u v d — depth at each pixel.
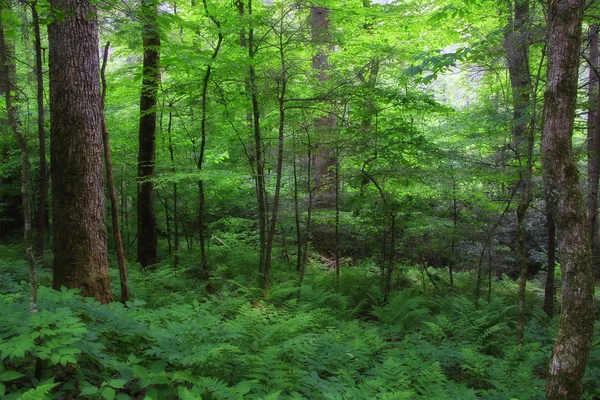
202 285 7.50
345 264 11.97
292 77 8.34
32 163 11.43
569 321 3.57
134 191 12.05
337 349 4.66
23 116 8.05
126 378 2.99
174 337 3.60
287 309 6.93
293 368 3.75
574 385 3.52
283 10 7.69
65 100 5.07
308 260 11.83
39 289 3.86
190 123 10.47
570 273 3.58
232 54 8.13
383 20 11.11
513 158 7.26
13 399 2.46
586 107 7.02
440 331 6.06
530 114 6.63
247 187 13.08
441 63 5.48
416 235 9.70
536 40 5.85
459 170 8.25
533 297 9.63
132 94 10.50
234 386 3.36
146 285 7.02
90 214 5.19
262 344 4.27
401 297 7.94
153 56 8.65
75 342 3.04
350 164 9.88
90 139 5.20
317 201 10.99
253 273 9.27
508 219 10.43
